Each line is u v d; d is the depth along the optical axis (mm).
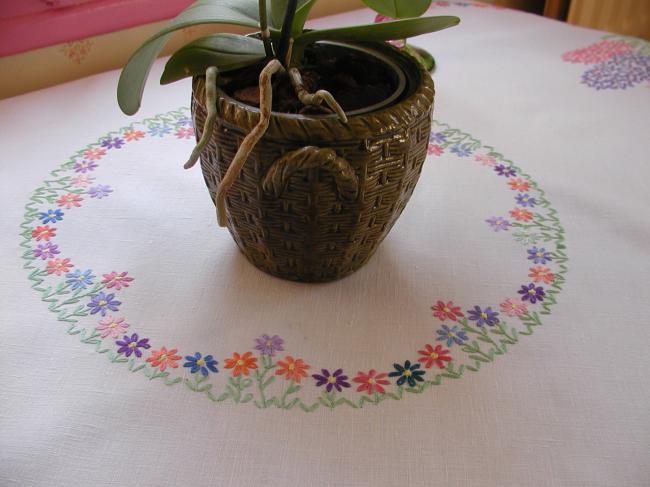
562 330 388
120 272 420
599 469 310
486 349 375
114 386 344
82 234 451
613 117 612
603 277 428
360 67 432
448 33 762
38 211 469
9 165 517
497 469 309
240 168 332
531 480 305
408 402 342
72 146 547
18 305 390
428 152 560
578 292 416
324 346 374
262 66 389
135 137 565
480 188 516
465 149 564
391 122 344
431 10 810
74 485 295
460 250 452
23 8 614
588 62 706
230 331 382
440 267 437
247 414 332
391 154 355
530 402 343
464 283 423
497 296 413
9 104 599
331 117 338
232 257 441
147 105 614
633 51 724
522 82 667
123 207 480
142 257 435
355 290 416
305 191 352
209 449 314
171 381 348
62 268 420
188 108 614
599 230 470
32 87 656
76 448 311
